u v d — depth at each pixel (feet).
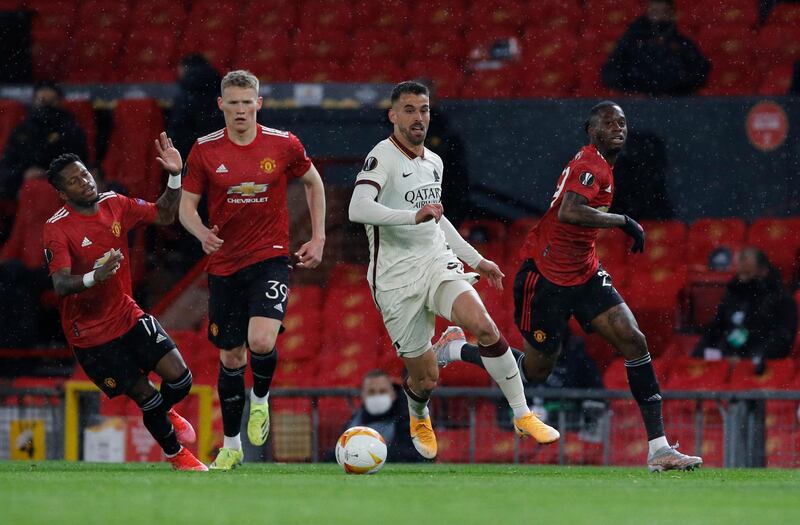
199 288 154.20
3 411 122.52
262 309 85.20
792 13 189.37
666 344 153.48
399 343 87.30
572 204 84.79
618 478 75.66
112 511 48.19
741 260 139.13
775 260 160.66
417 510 49.55
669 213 167.63
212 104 160.45
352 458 77.41
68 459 120.88
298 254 88.74
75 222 83.97
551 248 89.40
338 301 155.22
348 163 171.83
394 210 81.61
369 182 83.71
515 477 75.92
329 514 47.67
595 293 88.79
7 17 188.24
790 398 115.65
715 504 54.24
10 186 164.14
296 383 144.77
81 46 192.44
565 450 119.14
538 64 184.85
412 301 85.81
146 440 120.78
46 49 191.83
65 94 176.96
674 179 167.94
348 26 194.80
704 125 167.22
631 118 167.73
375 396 117.29
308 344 150.00
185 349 146.92
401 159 85.10
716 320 139.95
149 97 177.78
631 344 87.25
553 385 125.08
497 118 170.60
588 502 54.34
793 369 136.67
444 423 121.19
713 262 158.40
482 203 170.50
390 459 117.60
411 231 85.10
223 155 86.02
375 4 196.13
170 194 87.10
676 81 171.32
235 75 85.87
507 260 162.09
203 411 121.80
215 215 86.99
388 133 171.83
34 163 164.25
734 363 138.31
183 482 65.46
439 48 189.06
